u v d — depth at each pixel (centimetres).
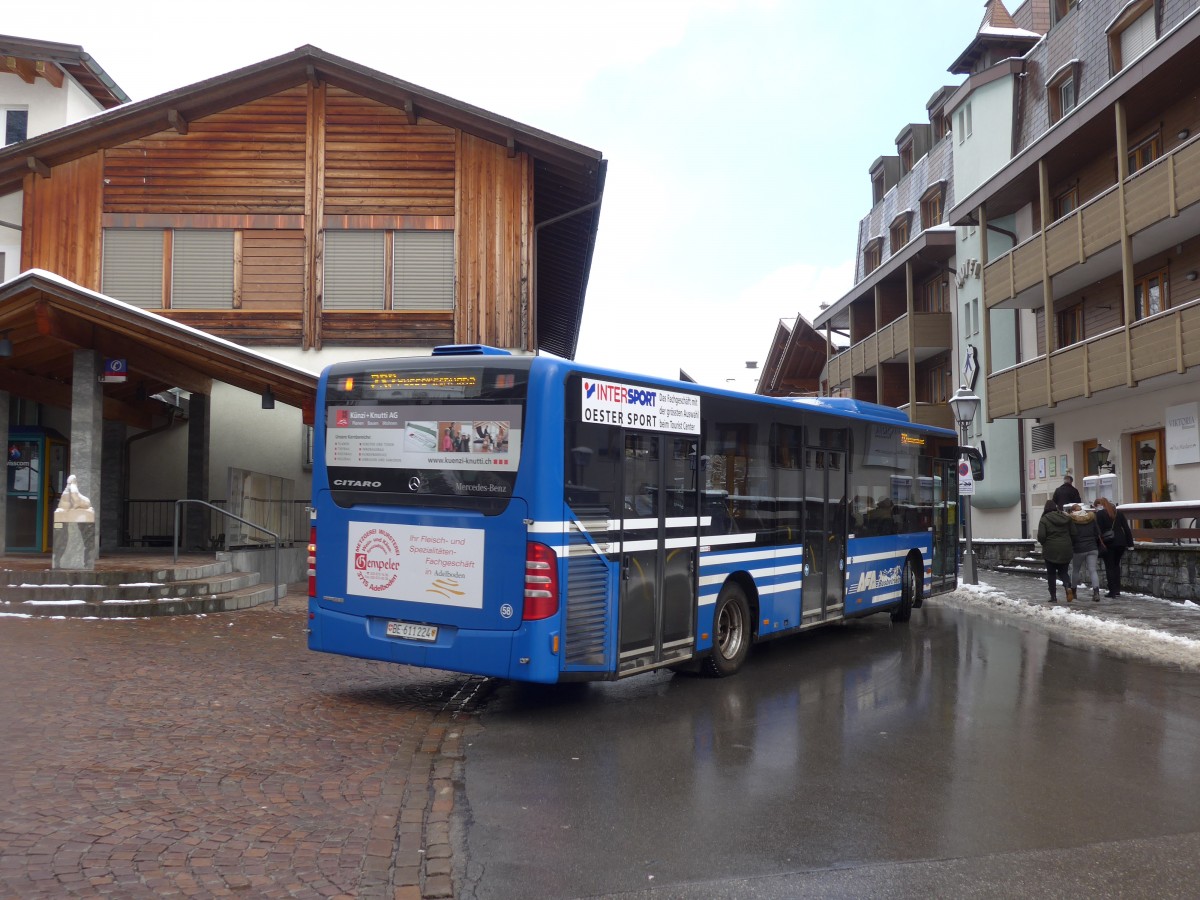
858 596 1312
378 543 842
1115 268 2330
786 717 819
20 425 1817
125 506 2067
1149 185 1953
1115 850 499
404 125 1991
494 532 791
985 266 2689
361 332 1959
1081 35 2605
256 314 1948
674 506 927
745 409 1054
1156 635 1320
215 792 559
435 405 827
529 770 645
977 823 540
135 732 684
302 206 1977
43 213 1955
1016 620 1563
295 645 1105
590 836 514
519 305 1973
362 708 815
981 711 848
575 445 807
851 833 521
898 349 3481
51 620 1185
